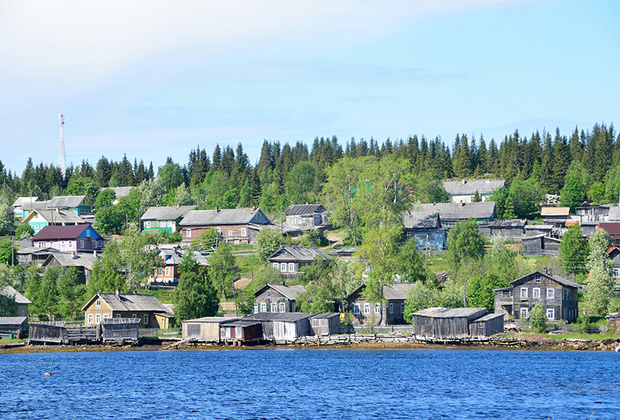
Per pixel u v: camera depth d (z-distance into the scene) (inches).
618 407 4106.8
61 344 7253.9
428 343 7071.9
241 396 4456.2
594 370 5516.7
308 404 4192.9
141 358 6461.6
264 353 6806.1
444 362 6028.5
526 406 4133.9
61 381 5054.1
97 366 5885.8
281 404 4192.9
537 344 6830.7
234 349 7165.4
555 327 7140.8
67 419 3816.4
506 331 7194.9
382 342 7140.8
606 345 6761.8
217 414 3922.2
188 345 7234.3
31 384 4926.2
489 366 5762.8
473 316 6968.5
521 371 5477.4
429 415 3892.7
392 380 5068.9
